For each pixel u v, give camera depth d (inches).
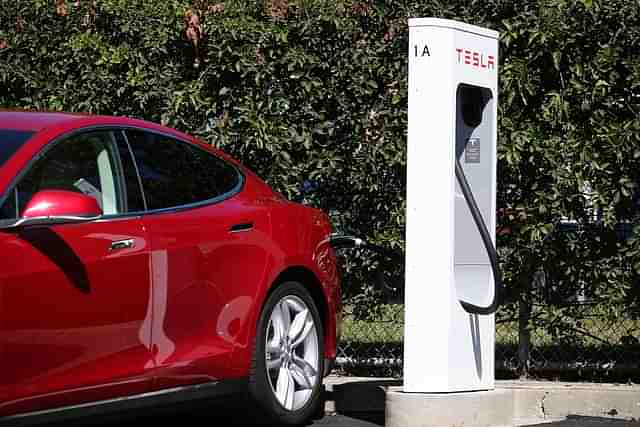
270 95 421.4
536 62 412.2
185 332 311.7
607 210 408.8
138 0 425.7
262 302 335.6
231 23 416.8
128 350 294.0
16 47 432.8
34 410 271.1
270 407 338.3
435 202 348.8
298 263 350.0
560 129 412.2
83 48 426.3
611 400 390.3
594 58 406.3
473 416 346.3
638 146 403.5
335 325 369.4
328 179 427.5
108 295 287.7
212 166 342.6
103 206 299.0
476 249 367.9
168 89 425.7
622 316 418.9
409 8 414.9
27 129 296.2
